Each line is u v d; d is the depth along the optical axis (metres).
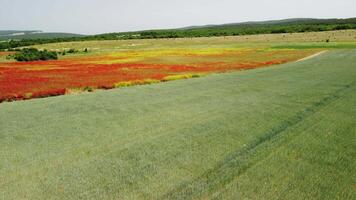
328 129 13.16
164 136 12.66
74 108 18.47
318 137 12.16
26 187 8.38
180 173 9.13
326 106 17.30
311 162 9.84
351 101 18.38
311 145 11.31
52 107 18.91
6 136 12.95
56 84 30.27
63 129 13.90
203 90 24.48
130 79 33.41
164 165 9.72
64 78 34.69
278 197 7.74
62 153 10.90
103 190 8.16
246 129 13.40
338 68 37.53
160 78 34.19
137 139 12.34
